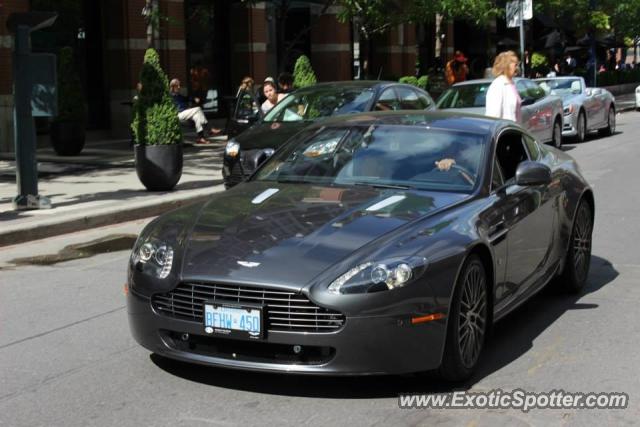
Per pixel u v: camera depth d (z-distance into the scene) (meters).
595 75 38.41
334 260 4.61
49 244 9.60
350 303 4.42
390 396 4.75
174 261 4.85
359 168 5.96
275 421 4.41
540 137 17.64
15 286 7.70
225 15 25.14
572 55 45.28
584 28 38.12
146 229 5.36
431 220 5.07
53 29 20.48
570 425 4.39
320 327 4.47
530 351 5.61
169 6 22.19
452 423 4.40
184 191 12.66
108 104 21.72
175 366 5.29
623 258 8.41
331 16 26.97
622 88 43.31
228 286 4.60
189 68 24.23
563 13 38.19
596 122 21.41
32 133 10.90
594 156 17.38
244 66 25.19
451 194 5.56
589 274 7.81
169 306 4.81
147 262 4.97
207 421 4.43
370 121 6.45
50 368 5.37
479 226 5.19
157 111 12.47
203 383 4.98
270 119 12.84
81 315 6.66
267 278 4.52
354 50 30.16
